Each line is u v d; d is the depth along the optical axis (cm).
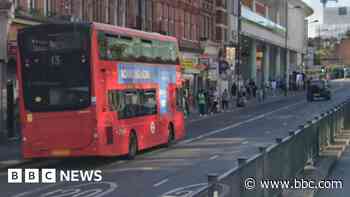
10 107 3139
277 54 11906
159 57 2577
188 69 6103
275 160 1218
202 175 1805
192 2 6372
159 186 1620
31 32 2064
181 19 6047
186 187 1590
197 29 6581
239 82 6806
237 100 6372
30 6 3300
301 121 4234
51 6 3531
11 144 2855
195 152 2441
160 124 2556
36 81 2061
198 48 6494
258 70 10062
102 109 2034
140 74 2350
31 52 2062
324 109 5766
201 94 5106
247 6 8900
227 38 7600
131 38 2278
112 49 2117
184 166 2019
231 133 3350
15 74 3222
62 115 2039
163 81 2617
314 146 1911
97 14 4175
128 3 4744
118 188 1611
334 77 19050
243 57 8694
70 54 2027
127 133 2197
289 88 11575
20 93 2078
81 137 2034
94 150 2027
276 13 11369
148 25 5141
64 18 3566
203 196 687
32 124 2069
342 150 2220
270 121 4294
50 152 2058
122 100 2173
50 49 2044
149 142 2419
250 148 2538
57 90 2044
